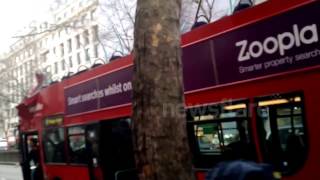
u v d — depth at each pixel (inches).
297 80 246.1
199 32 314.3
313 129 237.8
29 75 2090.3
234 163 154.6
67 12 1337.4
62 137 520.4
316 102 236.2
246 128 278.1
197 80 314.8
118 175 418.3
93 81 454.6
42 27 960.3
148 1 202.2
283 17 254.2
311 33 238.7
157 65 197.0
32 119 605.6
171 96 195.6
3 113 2935.5
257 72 269.9
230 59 288.8
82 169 475.2
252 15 273.7
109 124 430.6
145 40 200.1
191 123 320.2
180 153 192.9
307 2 241.0
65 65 2802.7
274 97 259.3
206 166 308.0
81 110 478.3
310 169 240.8
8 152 1935.3
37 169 597.0
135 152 197.9
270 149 263.7
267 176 147.9
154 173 190.5
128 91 394.9
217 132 299.9
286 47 252.5
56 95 540.1
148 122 193.9
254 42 271.6
